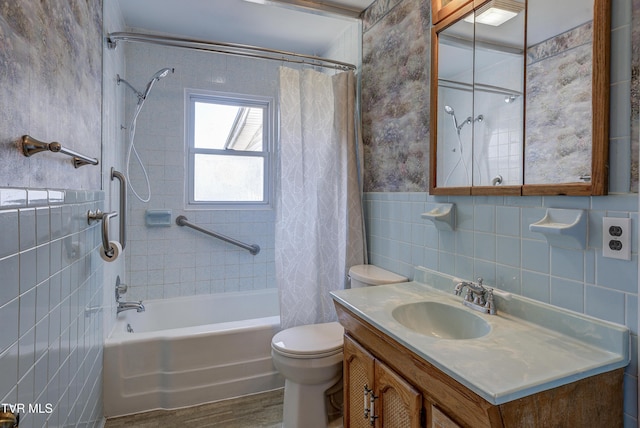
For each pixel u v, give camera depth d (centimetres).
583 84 109
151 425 192
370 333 139
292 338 189
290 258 227
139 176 279
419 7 187
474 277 153
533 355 100
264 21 263
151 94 280
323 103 237
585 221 109
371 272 212
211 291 303
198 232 298
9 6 82
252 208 315
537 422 87
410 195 196
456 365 94
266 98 313
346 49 270
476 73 150
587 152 108
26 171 91
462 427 94
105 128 195
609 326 102
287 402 185
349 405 159
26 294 91
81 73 145
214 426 192
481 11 147
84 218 147
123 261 267
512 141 134
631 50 98
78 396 140
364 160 243
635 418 98
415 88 191
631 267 99
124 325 229
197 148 298
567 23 114
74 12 135
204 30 277
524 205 130
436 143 173
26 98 91
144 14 253
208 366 215
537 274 125
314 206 234
